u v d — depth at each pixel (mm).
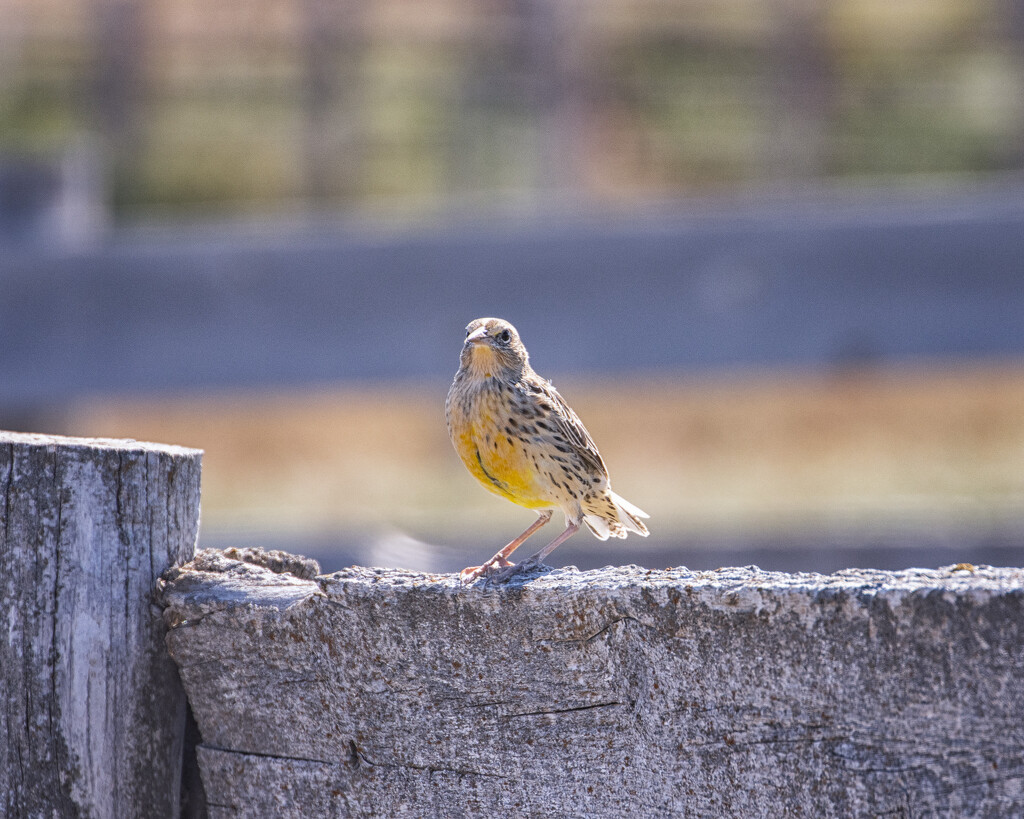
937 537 10109
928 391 20719
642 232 10578
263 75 27812
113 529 5629
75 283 10781
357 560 10453
